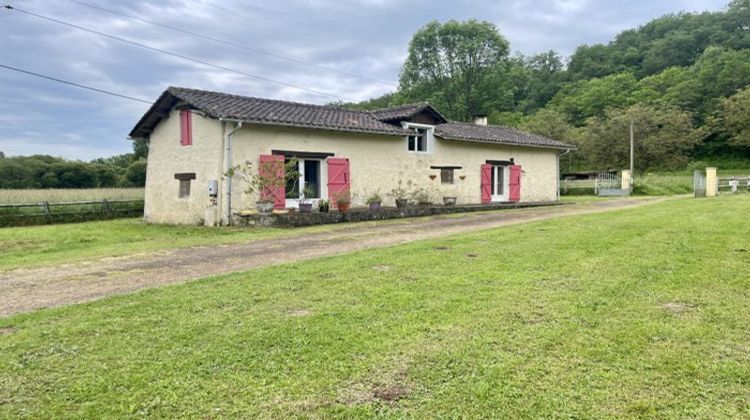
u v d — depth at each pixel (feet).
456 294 14.71
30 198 58.44
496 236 26.84
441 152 58.23
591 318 12.28
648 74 190.60
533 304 13.51
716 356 9.89
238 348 10.78
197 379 9.30
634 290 14.74
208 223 42.09
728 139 150.92
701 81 156.25
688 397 8.34
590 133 135.23
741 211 36.01
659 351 10.17
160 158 49.85
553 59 231.71
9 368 9.93
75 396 8.72
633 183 89.76
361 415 7.95
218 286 16.46
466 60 148.66
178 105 46.47
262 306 13.94
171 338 11.46
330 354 10.35
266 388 8.89
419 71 153.07
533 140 68.64
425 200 55.42
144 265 21.85
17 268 21.81
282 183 43.09
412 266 18.97
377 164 51.93
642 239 24.11
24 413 8.17
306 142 46.14
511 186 65.57
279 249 25.55
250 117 40.83
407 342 10.91
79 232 39.60
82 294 16.40
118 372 9.64
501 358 9.97
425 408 8.14
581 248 22.02
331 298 14.61
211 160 42.75
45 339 11.53
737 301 13.38
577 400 8.28
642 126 124.57
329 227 36.99
